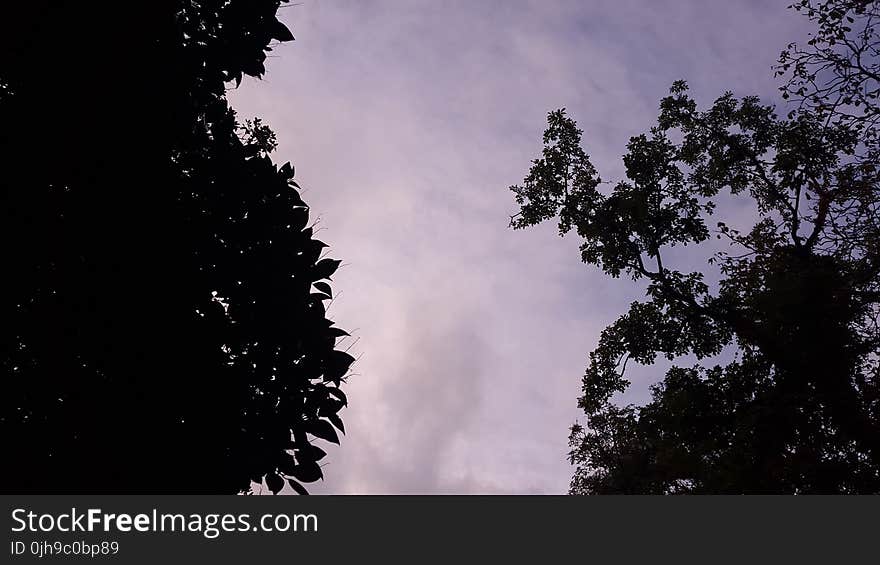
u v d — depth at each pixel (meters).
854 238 15.57
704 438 17.78
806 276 15.98
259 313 5.23
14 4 4.75
